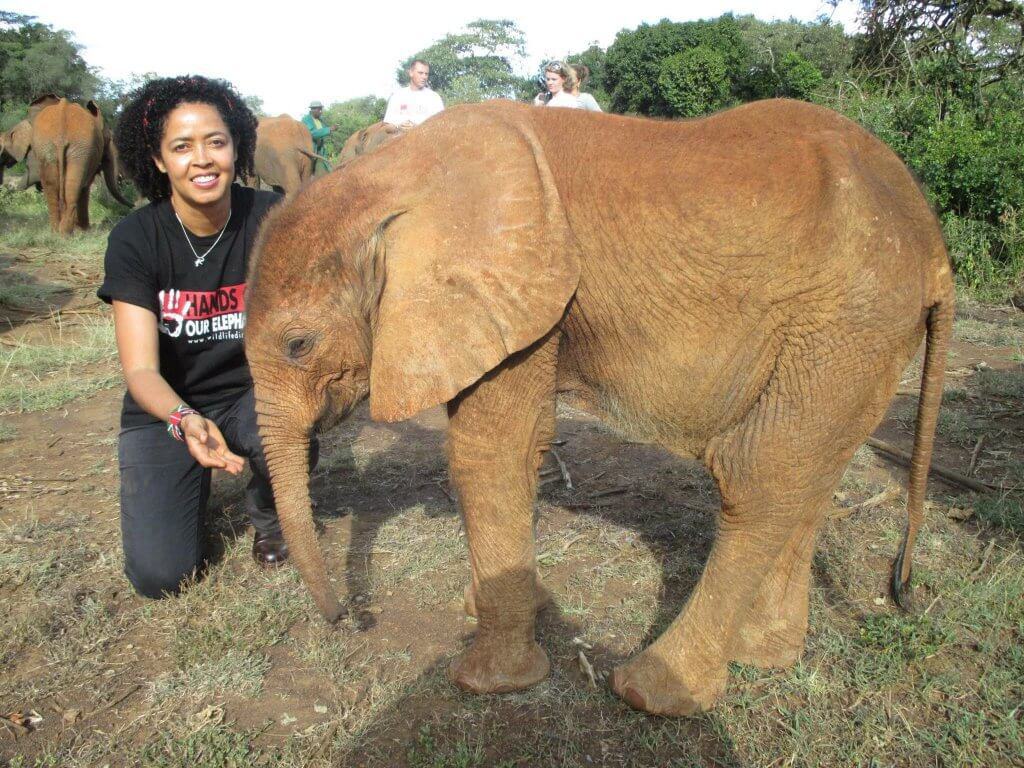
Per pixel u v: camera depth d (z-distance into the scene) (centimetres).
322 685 299
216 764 257
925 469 286
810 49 2047
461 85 3931
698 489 457
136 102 317
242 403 370
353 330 274
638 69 3100
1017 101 1193
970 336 758
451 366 250
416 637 327
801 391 252
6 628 325
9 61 3859
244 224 354
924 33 1636
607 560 380
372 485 470
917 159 1035
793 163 245
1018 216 974
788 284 243
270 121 1695
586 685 297
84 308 929
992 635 311
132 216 337
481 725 277
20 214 1705
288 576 365
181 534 348
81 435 548
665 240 251
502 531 280
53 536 403
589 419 579
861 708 278
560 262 250
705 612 278
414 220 254
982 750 258
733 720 277
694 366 263
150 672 307
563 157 263
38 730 276
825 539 387
